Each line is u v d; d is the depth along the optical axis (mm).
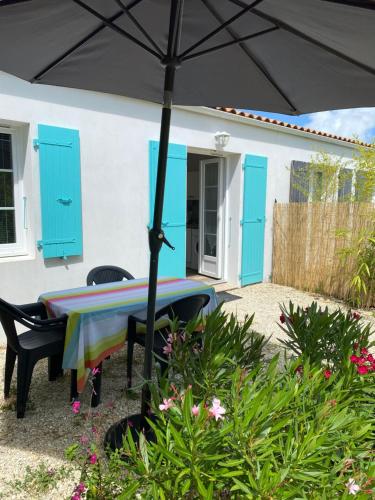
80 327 2408
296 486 1148
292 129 6551
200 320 1924
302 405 1430
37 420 2430
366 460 1388
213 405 1208
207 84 2541
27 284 3893
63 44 2123
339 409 1451
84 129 4148
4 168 3826
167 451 1172
